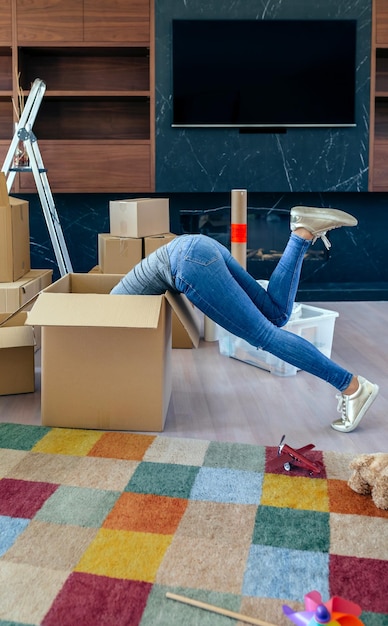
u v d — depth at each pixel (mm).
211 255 2436
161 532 1803
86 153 4980
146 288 2557
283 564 1667
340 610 1298
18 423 2588
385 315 4566
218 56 4930
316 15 4910
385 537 1792
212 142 5012
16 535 1783
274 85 4969
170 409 2738
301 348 2502
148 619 1462
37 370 3299
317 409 2756
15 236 3570
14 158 4703
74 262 5457
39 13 4848
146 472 2150
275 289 2641
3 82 5227
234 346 3445
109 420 2506
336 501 1984
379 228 5527
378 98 5211
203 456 2277
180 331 3641
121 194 5391
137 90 5277
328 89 4977
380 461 1977
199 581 1597
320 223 2549
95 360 2471
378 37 4945
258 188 5051
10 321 3047
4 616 1464
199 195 5410
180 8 4883
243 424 2590
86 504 1946
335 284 5426
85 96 5043
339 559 1690
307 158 5035
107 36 4887
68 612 1479
